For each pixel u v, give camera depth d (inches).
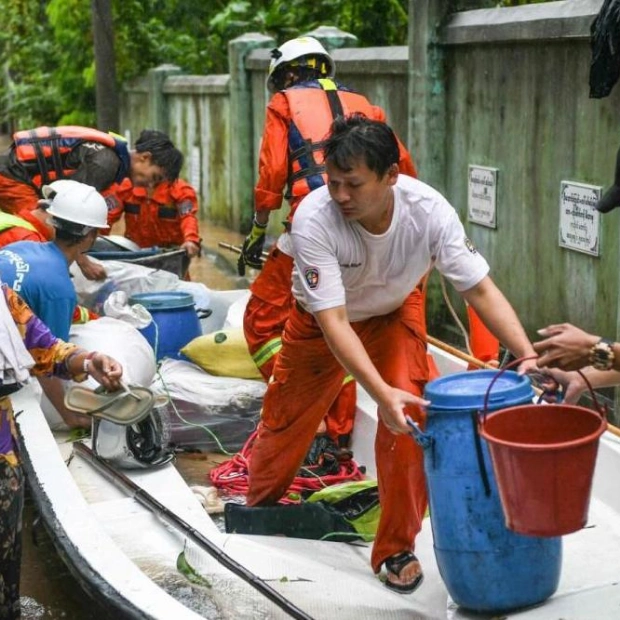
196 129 624.7
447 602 172.2
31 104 820.0
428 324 349.4
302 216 167.0
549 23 273.9
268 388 198.4
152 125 678.5
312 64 253.1
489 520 157.9
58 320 214.1
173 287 301.1
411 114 349.1
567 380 154.6
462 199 336.5
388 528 175.2
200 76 608.7
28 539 225.5
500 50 306.2
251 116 543.5
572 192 274.1
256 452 203.8
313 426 200.2
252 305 237.8
